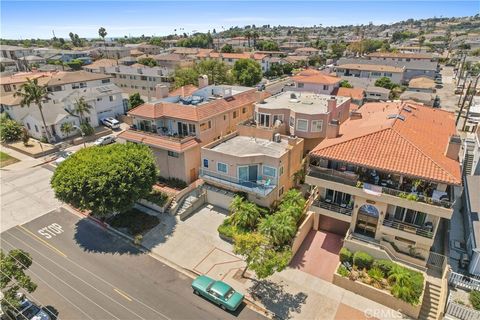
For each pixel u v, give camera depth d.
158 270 26.38
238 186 31.98
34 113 54.78
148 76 80.75
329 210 27.61
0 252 20.53
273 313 22.22
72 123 55.97
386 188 24.09
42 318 21.05
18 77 74.25
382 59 112.50
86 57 139.75
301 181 37.84
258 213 29.88
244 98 47.59
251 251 22.88
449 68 129.62
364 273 24.31
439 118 36.00
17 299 20.33
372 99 75.94
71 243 29.81
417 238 23.88
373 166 24.45
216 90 50.31
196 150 38.06
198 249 28.70
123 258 27.80
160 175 39.47
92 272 26.19
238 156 31.67
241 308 22.66
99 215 30.33
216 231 31.06
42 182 41.09
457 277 23.56
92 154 31.59
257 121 41.75
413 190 24.53
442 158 24.98
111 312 22.47
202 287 23.33
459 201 34.06
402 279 22.23
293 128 38.97
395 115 31.27
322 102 44.22
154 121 39.78
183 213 32.91
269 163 31.59
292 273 25.67
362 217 26.70
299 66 128.25
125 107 68.88
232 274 25.77
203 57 122.88
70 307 22.88
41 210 35.16
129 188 29.16
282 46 184.25
